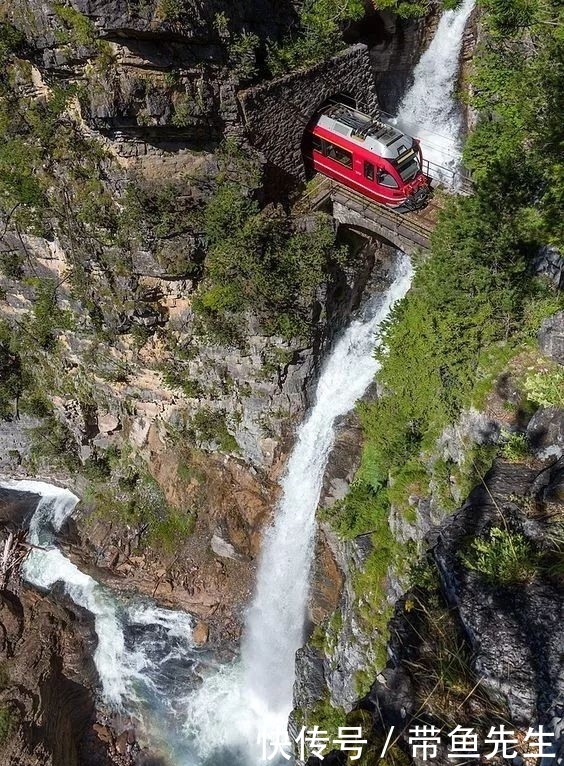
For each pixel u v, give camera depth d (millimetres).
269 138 23266
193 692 27062
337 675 20078
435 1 25422
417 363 19656
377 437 21750
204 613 27562
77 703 27375
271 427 26438
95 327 27094
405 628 10375
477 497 12195
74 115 21766
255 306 23438
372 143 22703
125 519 29984
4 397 31531
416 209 23344
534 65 18469
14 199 24891
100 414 30297
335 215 25062
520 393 16250
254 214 22984
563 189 16500
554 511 10828
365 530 21531
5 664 26516
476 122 23719
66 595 29547
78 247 24781
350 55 24359
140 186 22203
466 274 17719
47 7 18766
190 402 27500
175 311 25516
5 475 33969
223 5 20594
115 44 19109
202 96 20844
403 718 8938
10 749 23719
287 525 26516
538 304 17250
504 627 9055
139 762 26281
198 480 28609
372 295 27297
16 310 29391
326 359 26547
